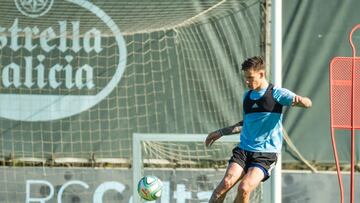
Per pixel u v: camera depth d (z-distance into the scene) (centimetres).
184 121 3178
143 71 3197
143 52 3197
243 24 3161
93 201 3181
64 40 3212
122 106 3195
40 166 3197
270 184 2880
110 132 3192
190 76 3181
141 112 3189
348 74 2781
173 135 3020
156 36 3197
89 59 3203
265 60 3128
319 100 3212
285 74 3216
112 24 3209
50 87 3203
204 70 3178
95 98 3200
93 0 3212
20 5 3219
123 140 3186
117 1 3212
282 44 3231
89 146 3192
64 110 3195
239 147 2516
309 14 3228
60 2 3219
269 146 2475
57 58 3203
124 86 3200
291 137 3212
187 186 3142
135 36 3200
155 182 2667
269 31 3139
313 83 3212
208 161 3150
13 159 3195
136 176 3009
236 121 3153
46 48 3209
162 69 3192
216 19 3184
